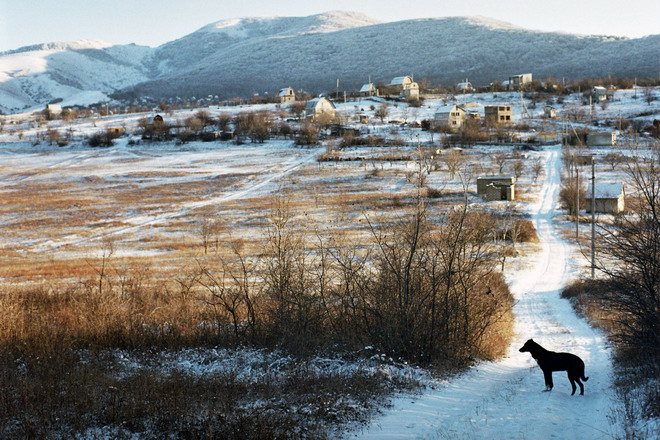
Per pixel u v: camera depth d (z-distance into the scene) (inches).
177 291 1311.5
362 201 3272.6
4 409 486.0
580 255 2263.8
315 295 797.2
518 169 3772.1
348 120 6496.1
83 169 4847.4
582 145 4503.0
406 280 733.9
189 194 3782.0
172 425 466.0
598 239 864.3
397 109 7372.1
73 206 3511.3
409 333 717.3
